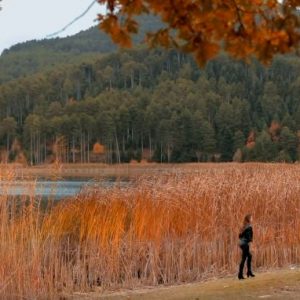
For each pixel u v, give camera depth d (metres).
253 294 25.97
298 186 40.94
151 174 41.97
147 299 26.72
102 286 29.98
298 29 8.19
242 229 30.73
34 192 29.30
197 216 34.53
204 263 33.38
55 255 29.48
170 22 8.20
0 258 27.52
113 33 8.26
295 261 36.19
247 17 8.16
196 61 8.31
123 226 32.72
